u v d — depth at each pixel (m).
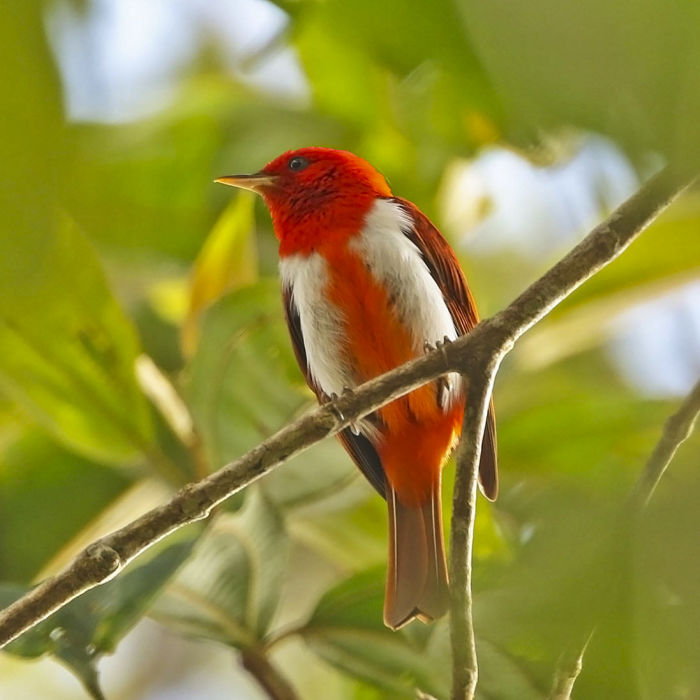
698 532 1.84
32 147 1.33
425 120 7.91
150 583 6.07
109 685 13.88
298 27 4.28
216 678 14.23
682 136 1.28
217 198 11.05
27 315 1.45
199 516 5.73
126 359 7.60
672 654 1.93
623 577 2.19
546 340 9.73
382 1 2.98
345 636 7.20
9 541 8.96
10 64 1.31
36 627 5.86
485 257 12.42
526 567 2.38
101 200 1.61
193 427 8.14
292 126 11.30
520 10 1.29
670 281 9.43
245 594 7.37
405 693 7.30
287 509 8.28
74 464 9.16
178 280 10.60
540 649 2.38
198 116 11.21
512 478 8.71
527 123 1.36
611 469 4.18
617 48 1.28
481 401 5.95
